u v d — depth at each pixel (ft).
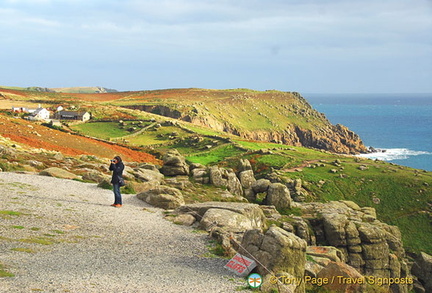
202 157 409.69
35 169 129.08
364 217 150.30
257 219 86.58
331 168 332.80
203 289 43.93
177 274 48.70
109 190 106.11
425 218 252.21
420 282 145.28
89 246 56.95
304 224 119.14
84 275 43.11
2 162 123.13
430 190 282.15
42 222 66.39
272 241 52.80
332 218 126.72
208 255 59.77
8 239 53.42
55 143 307.58
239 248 56.85
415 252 215.31
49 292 35.70
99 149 326.24
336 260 75.82
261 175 314.55
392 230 144.87
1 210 69.56
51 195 89.66
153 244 63.05
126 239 64.03
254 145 475.31
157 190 98.02
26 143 256.11
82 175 129.18
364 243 123.44
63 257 49.47
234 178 164.14
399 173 318.24
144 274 46.93
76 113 616.80
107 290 39.09
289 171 318.45
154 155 376.27
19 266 42.70
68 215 74.02
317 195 275.18
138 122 597.52
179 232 72.95
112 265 49.06
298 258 53.42
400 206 268.41
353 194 283.38
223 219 77.71
